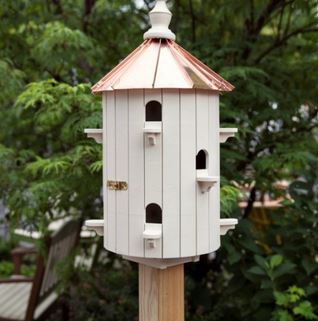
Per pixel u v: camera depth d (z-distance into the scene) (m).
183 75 2.06
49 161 3.35
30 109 4.05
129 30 4.26
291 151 3.69
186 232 2.09
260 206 4.71
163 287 2.23
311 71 4.03
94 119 3.10
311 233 3.75
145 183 2.06
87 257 4.91
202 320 4.05
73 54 3.70
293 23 4.24
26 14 4.14
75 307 4.47
